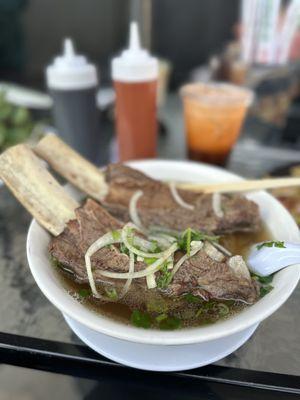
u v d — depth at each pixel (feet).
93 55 3.53
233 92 1.35
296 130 1.75
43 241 0.87
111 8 3.47
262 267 0.84
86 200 1.02
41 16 3.52
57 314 0.86
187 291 0.80
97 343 0.74
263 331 0.82
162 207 1.04
